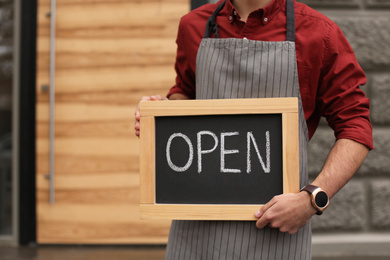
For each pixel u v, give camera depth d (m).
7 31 3.95
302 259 1.29
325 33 1.32
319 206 1.19
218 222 1.30
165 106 1.28
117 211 3.79
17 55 3.92
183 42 1.52
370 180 3.59
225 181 1.25
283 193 1.21
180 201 1.27
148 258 3.40
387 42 3.58
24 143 3.89
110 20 3.83
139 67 3.80
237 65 1.31
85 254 3.54
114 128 3.81
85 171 3.82
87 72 3.84
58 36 3.86
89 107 3.83
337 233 3.58
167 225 3.76
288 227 1.19
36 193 3.86
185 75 1.57
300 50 1.31
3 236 3.92
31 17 3.89
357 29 3.57
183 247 1.35
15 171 3.92
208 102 1.26
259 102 1.23
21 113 3.90
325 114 1.39
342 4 3.57
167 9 3.79
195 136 1.28
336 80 1.34
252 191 1.24
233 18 1.38
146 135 1.29
